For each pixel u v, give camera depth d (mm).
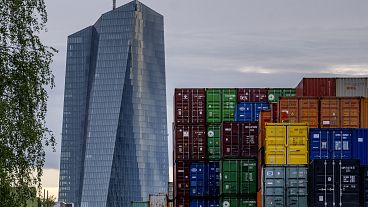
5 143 58906
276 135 111062
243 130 135750
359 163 103062
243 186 131250
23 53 60750
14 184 59281
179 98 150750
